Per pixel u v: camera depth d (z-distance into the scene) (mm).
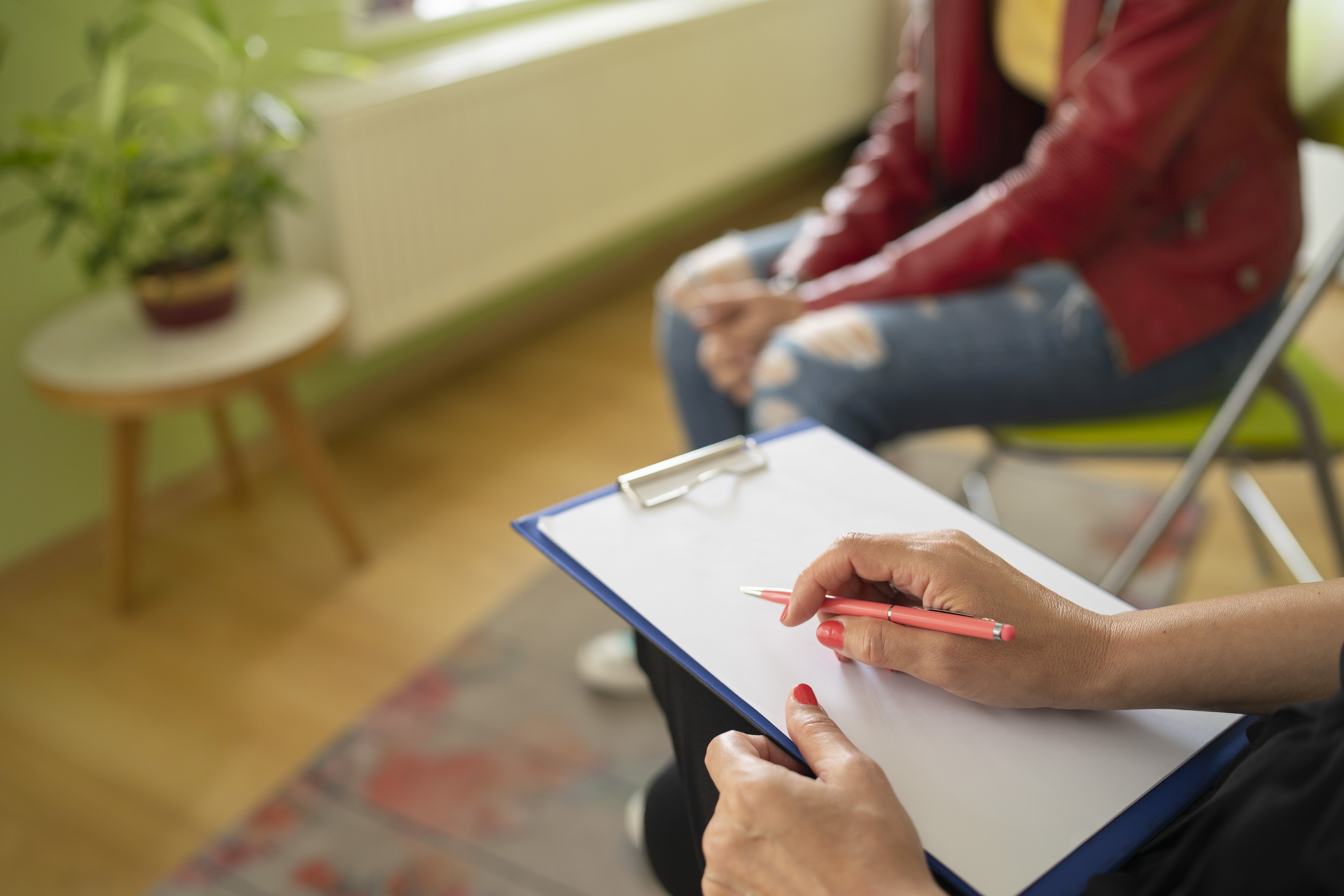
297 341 1602
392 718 1488
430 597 1740
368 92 2012
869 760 482
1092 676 531
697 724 612
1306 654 531
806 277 1424
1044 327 1153
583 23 2621
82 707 1518
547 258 2545
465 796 1358
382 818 1329
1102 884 442
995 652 523
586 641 1629
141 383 1475
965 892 451
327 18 2102
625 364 2574
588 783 1375
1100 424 1231
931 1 1358
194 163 1646
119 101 1541
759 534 646
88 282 1801
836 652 562
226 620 1690
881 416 1127
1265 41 1088
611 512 666
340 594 1747
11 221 1645
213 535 1904
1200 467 1164
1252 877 422
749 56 3041
